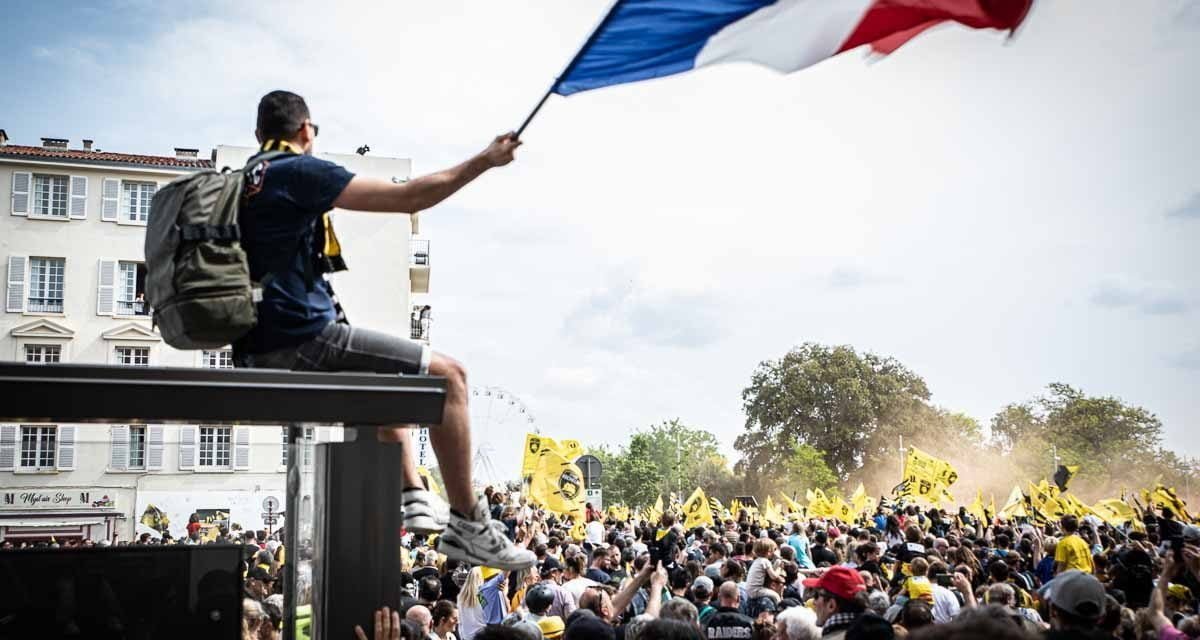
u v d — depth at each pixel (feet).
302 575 9.75
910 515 78.95
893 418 283.18
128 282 141.59
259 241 9.23
